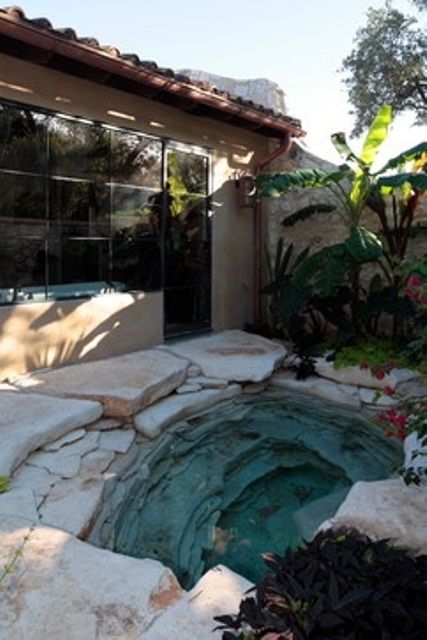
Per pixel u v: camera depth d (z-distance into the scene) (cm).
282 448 505
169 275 750
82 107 591
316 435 537
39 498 345
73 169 626
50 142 598
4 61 512
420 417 345
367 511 317
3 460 362
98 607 241
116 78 587
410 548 264
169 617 238
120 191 670
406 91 1606
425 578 215
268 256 881
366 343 710
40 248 620
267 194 677
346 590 205
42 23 455
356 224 746
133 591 252
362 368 611
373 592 199
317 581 212
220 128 791
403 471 345
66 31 474
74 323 604
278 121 775
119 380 538
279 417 580
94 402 479
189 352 690
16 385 522
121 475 411
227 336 796
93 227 658
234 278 856
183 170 751
